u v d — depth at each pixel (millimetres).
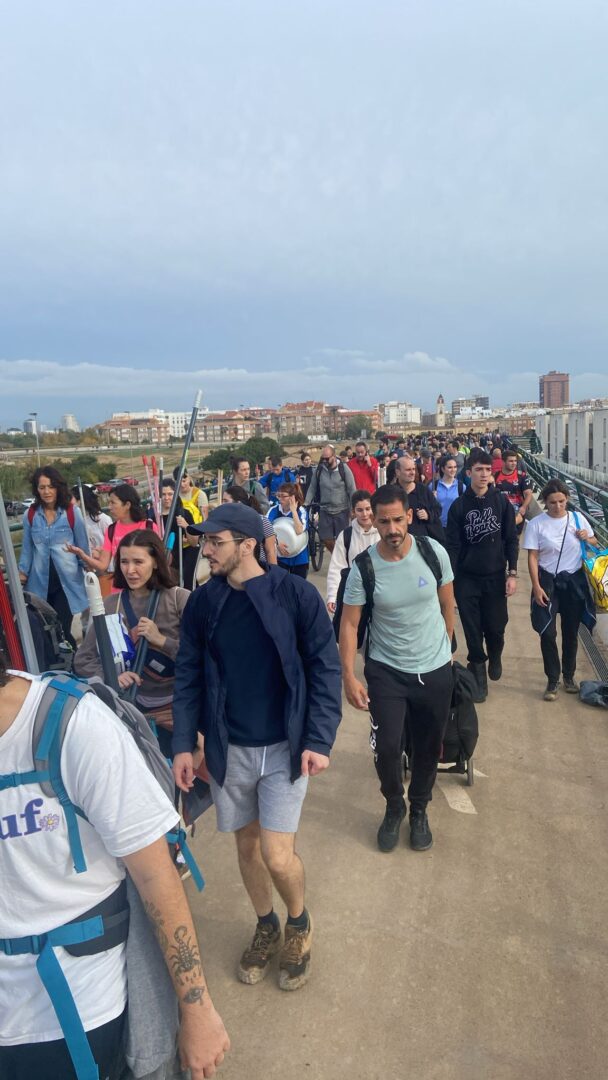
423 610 3809
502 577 6082
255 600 2752
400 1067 2672
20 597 2523
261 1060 2717
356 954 3254
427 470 15781
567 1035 2791
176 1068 2000
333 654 2871
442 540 6195
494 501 5977
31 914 1648
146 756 2004
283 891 2957
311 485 10117
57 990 1621
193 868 2316
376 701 3883
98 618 2814
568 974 3100
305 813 4496
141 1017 1740
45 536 6359
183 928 1676
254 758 2879
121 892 1752
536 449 45094
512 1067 2658
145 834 1651
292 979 3047
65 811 1624
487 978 3088
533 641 8039
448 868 3879
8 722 1607
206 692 2885
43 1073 1662
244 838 3057
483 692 6230
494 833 4203
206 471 12602
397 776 3957
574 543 6031
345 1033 2830
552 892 3646
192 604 2912
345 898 3641
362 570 3803
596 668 6969
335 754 5398
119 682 3279
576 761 5062
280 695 2855
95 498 6547
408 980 3090
